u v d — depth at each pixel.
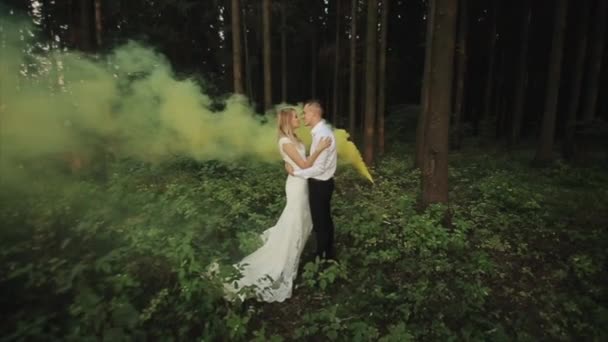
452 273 3.60
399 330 2.53
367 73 8.55
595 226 4.88
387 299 3.04
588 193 6.34
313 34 16.61
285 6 13.95
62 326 2.51
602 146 9.42
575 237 4.44
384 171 8.38
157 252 3.30
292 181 3.51
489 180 7.13
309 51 18.36
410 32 16.31
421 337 2.64
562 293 3.29
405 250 3.95
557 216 5.10
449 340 2.54
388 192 6.41
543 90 14.35
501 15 14.07
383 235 4.30
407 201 5.22
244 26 13.46
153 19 12.36
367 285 3.27
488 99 13.99
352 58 11.65
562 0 8.57
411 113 14.79
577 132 9.51
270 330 2.83
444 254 3.90
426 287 3.17
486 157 10.29
